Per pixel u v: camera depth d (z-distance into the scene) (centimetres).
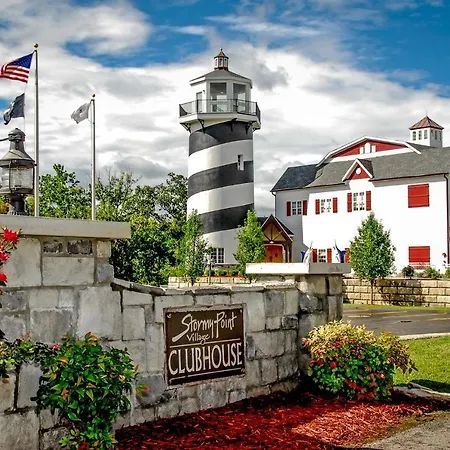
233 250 4338
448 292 3241
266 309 915
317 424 786
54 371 589
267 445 700
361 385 901
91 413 601
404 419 828
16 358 579
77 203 1903
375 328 2158
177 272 3984
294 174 5088
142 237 1442
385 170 4450
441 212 4147
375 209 4444
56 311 650
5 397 570
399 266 4316
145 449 666
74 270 668
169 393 777
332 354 898
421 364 1254
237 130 4381
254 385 888
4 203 1423
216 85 4412
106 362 612
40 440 601
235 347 863
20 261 622
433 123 5444
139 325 745
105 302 697
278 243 4772
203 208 4362
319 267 970
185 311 801
